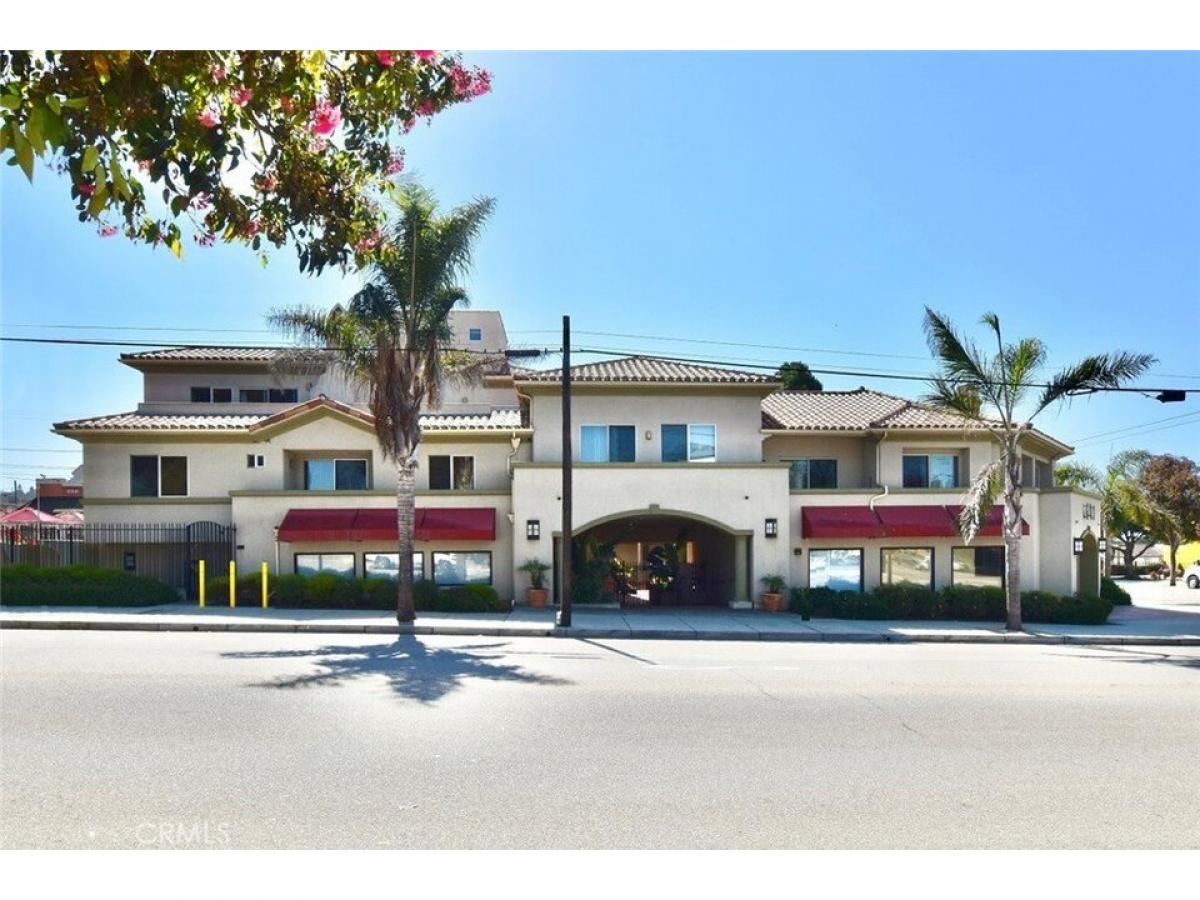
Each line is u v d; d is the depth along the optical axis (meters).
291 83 4.92
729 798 6.20
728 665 12.73
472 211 18.50
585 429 23.17
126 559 23.25
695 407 23.38
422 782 6.41
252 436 23.86
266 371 31.16
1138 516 36.56
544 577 22.14
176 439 23.86
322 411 24.09
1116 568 55.03
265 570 20.27
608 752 7.36
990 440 25.23
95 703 8.97
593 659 13.12
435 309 18.58
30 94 3.17
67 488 55.41
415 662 12.24
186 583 22.59
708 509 22.64
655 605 24.58
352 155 6.04
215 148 4.50
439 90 5.82
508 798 6.09
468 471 24.38
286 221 5.86
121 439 23.70
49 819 5.54
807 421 25.69
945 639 18.00
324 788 6.23
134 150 4.14
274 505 22.98
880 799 6.24
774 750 7.54
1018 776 6.88
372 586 20.66
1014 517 19.42
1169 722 8.98
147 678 10.45
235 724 8.10
